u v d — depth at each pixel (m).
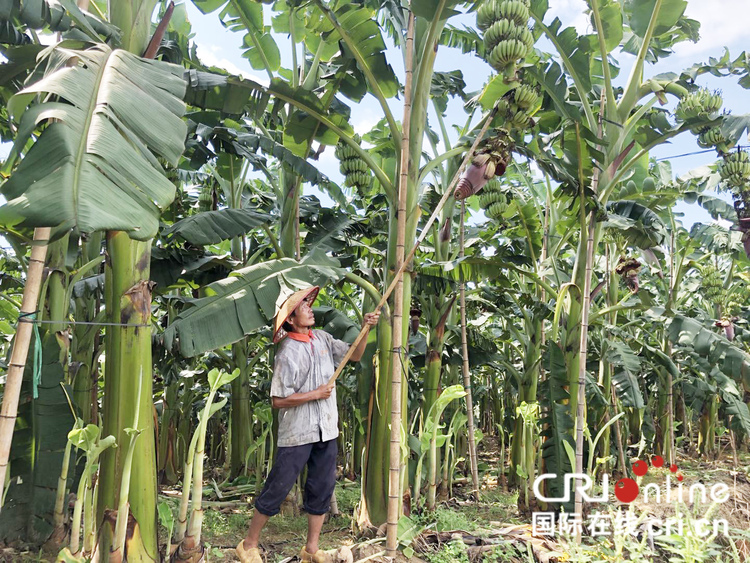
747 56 4.59
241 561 3.14
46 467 3.09
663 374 7.45
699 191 6.73
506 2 3.41
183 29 5.81
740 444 9.61
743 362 4.59
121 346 2.79
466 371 5.14
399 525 3.71
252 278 3.56
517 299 6.09
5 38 3.01
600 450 6.24
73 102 1.79
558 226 6.38
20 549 3.06
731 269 8.35
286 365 3.16
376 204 6.70
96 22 2.65
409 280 4.01
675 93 4.57
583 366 3.98
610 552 3.74
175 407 6.00
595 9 4.43
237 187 5.61
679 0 4.38
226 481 5.62
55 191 1.49
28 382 3.07
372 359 4.37
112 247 2.81
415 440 4.46
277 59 4.93
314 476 3.27
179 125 2.07
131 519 2.76
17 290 5.90
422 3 3.40
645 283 8.77
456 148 4.35
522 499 4.83
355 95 4.48
